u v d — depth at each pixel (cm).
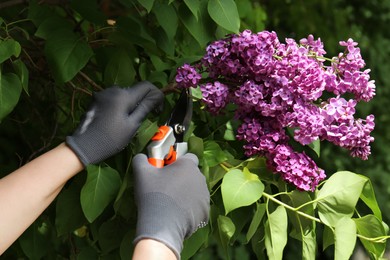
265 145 136
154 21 178
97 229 151
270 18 400
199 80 139
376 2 514
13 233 121
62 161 126
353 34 482
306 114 132
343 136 133
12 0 175
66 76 146
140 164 125
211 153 143
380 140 501
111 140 129
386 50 516
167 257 112
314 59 139
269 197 140
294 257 422
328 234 141
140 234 114
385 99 504
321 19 404
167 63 168
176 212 119
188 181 123
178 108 138
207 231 146
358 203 455
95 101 133
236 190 134
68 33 150
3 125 196
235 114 141
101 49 166
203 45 153
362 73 137
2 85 139
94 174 139
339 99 136
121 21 162
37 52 174
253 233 139
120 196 138
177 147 134
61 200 149
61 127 189
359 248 455
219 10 144
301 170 136
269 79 134
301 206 139
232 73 137
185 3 150
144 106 136
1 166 180
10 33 165
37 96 192
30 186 123
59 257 184
